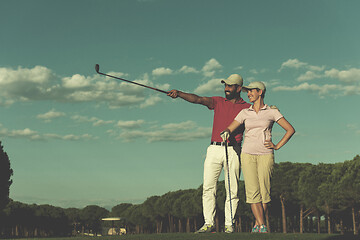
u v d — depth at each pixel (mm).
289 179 45156
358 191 33969
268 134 6402
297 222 59406
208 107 7391
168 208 84875
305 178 42500
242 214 49844
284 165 47000
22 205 89125
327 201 38062
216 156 7195
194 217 71250
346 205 36719
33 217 88812
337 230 56375
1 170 39188
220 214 54031
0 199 39438
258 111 6430
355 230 38094
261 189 6359
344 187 34969
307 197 41938
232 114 7176
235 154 7148
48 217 101688
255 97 6441
